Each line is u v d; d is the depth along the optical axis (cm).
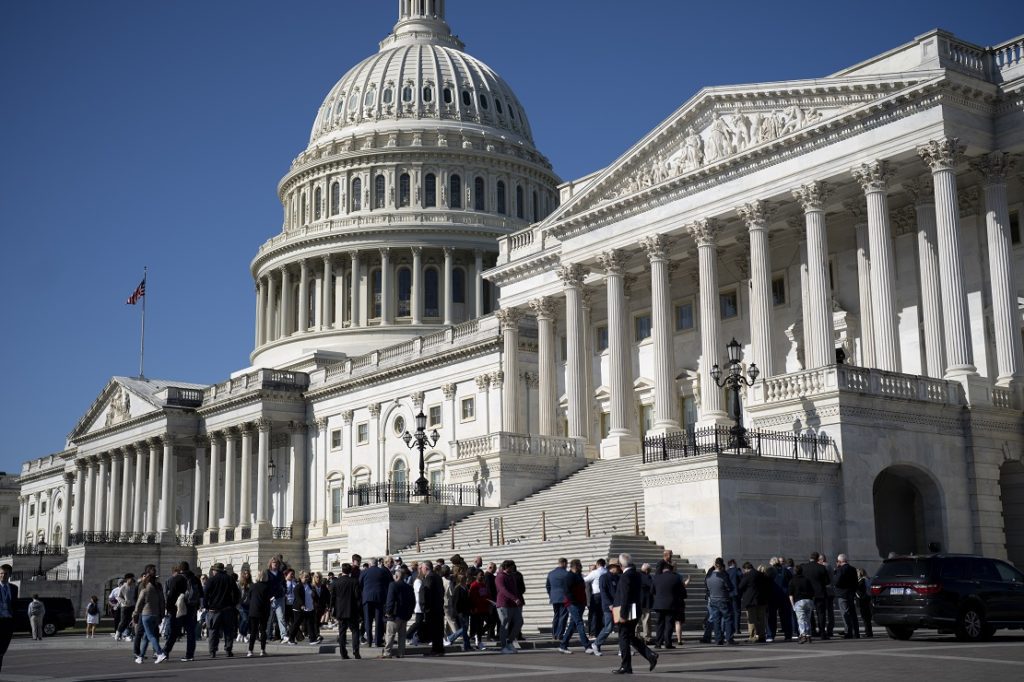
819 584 3092
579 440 6184
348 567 3284
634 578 2289
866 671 2173
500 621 3056
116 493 11869
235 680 2342
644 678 2152
